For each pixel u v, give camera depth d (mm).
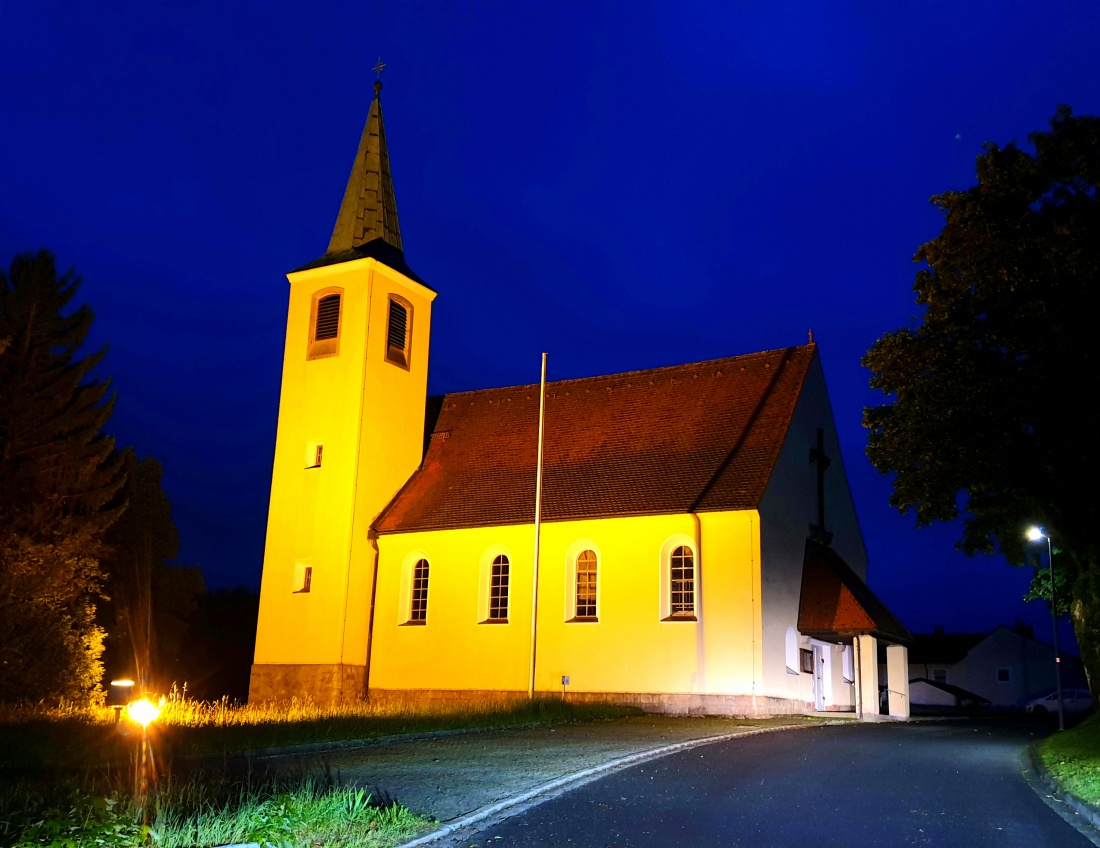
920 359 23328
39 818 10453
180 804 11805
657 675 31625
